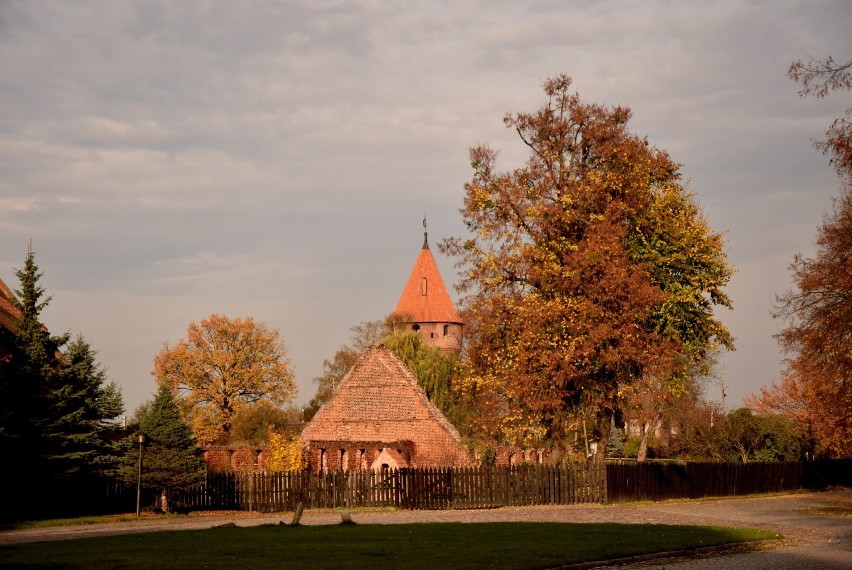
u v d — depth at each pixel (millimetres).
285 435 53719
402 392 52594
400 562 18719
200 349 105812
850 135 29688
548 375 43062
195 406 103438
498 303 45188
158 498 39938
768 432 67562
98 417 39281
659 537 24594
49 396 37031
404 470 41969
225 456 53062
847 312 42031
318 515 37719
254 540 23625
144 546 22250
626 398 45625
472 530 26734
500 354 45219
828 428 57656
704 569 19281
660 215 46812
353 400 52156
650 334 45844
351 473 43000
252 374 104875
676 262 47938
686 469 50219
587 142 46125
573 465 45156
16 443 35750
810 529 29719
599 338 41812
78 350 39375
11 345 37031
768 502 46250
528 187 46656
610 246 42656
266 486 41406
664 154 47875
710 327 48781
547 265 43781
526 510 39344
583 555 20484
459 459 50781
